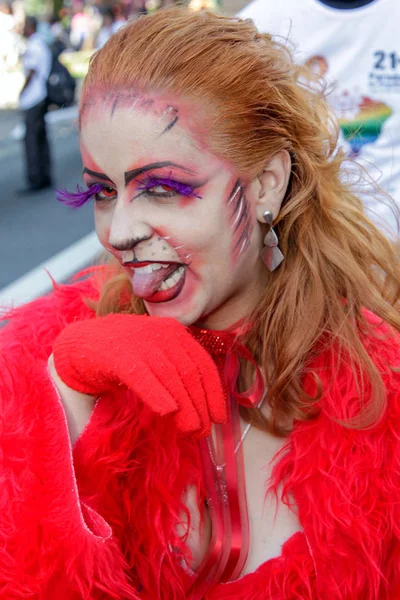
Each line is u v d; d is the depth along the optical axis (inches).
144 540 47.7
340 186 53.9
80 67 609.9
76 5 898.1
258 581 47.1
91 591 44.3
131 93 44.4
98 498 46.5
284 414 50.1
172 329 44.3
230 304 51.1
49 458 42.6
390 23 103.8
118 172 45.0
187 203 45.1
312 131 50.5
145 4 675.4
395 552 47.5
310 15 104.7
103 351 43.3
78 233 248.7
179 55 44.9
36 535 41.5
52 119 418.0
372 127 104.4
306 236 51.0
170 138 44.3
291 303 50.4
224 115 45.4
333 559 46.3
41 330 52.7
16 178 345.1
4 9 673.0
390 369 49.6
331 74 105.3
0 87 646.5
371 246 53.2
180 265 46.5
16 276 202.4
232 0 175.3
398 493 46.9
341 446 47.6
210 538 49.1
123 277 54.6
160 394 42.3
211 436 50.7
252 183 47.9
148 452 48.9
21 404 43.4
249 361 51.6
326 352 50.7
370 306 51.8
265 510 49.4
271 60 48.2
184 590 47.9
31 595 41.0
